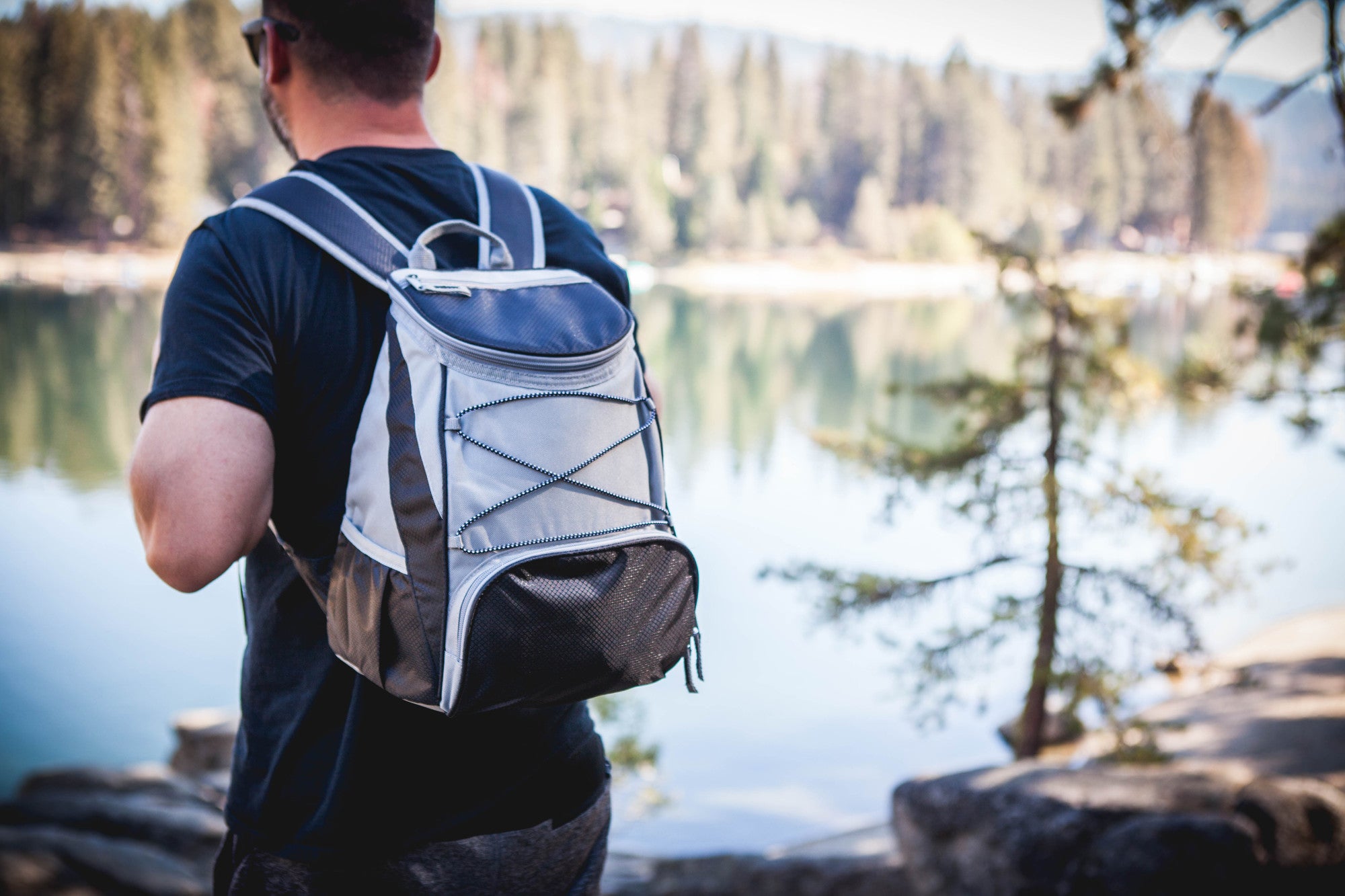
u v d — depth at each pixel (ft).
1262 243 450.30
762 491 75.00
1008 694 31.07
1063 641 18.35
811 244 372.79
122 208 291.99
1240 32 17.66
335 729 3.34
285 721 3.37
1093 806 14.03
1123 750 17.93
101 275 273.13
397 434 3.00
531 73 362.12
